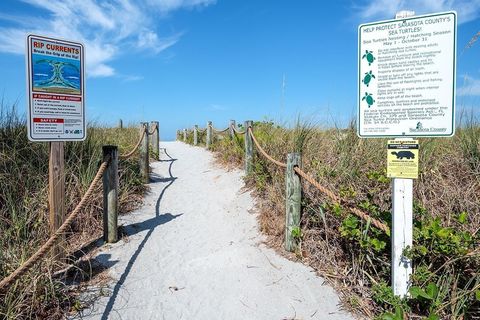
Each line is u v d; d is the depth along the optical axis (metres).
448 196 4.04
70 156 5.08
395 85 2.75
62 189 3.64
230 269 3.68
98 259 3.88
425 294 2.67
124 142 7.96
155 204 5.79
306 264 3.73
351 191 3.71
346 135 5.38
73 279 3.45
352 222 3.36
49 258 3.32
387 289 2.96
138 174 6.59
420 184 4.24
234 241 4.41
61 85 3.53
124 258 3.95
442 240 2.94
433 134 2.65
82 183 4.84
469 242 2.97
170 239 4.51
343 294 3.26
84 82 3.72
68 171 4.85
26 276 2.99
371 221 3.22
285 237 4.05
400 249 2.86
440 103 2.62
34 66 3.34
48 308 2.98
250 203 5.48
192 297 3.28
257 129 7.68
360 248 3.47
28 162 4.70
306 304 3.15
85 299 3.18
